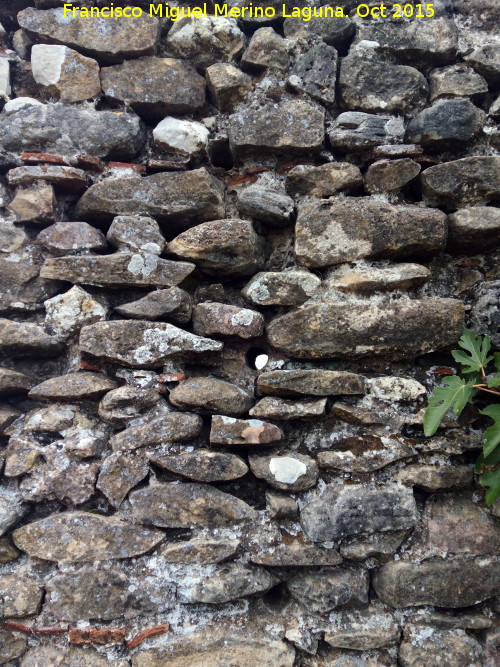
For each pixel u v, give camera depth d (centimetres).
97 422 131
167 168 147
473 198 141
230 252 137
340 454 128
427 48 150
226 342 139
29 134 142
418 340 132
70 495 125
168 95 148
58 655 119
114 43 149
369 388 132
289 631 122
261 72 151
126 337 131
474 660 121
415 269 136
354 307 133
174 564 123
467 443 129
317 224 137
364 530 124
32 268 138
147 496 125
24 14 149
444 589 123
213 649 119
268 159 149
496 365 123
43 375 137
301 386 130
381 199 143
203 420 133
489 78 151
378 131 145
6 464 126
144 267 135
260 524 126
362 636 122
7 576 122
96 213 142
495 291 135
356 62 149
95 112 146
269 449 131
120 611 120
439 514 128
